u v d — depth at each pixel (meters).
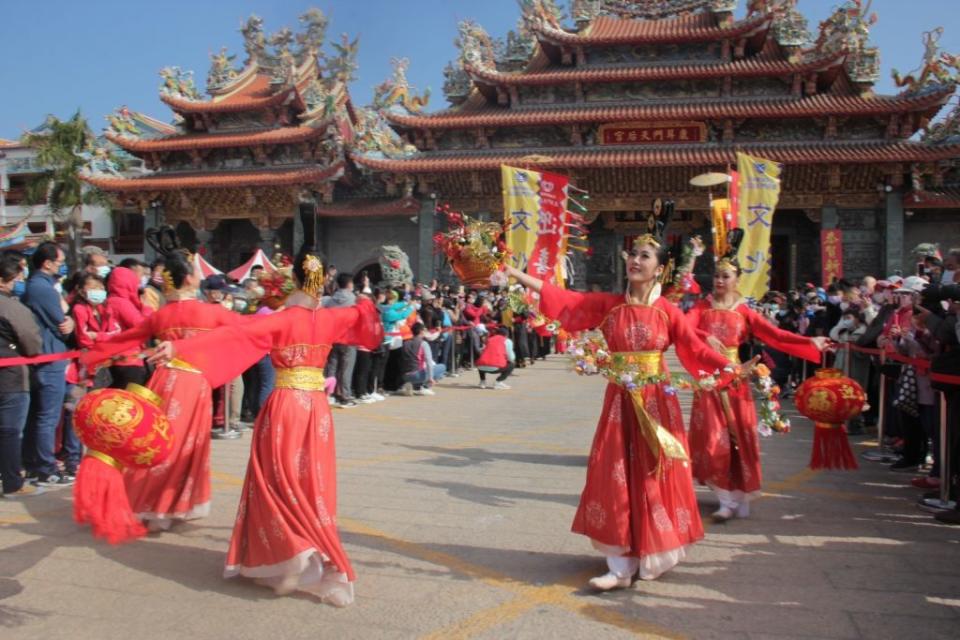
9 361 6.89
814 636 4.04
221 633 4.03
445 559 5.26
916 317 7.49
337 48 36.94
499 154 32.88
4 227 29.08
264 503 4.44
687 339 5.00
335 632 4.04
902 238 29.67
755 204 10.00
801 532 6.03
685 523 4.84
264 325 4.56
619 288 34.44
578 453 9.30
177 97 36.34
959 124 28.62
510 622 4.18
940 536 5.93
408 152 33.56
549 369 22.70
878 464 8.80
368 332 5.15
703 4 33.34
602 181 31.66
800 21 31.36
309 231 4.91
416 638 3.96
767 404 4.96
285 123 36.41
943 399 6.67
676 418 4.90
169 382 6.00
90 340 7.88
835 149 29.53
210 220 35.84
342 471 8.09
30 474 7.65
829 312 13.38
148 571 5.01
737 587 4.76
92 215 44.25
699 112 30.52
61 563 5.17
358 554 5.36
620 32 33.91
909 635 4.06
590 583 4.66
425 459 8.81
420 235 33.53
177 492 5.93
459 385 17.86
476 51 33.44
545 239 8.05
